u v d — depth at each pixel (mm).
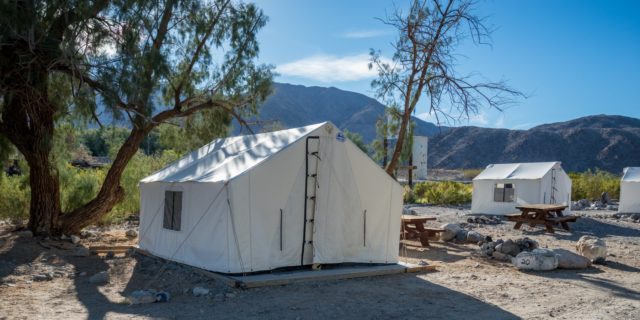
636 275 10117
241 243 8719
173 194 10430
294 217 9383
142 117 11445
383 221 10406
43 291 7973
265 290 8031
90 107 10617
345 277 9141
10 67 10875
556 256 10656
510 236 16875
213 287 8125
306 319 6453
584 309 7199
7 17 9328
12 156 14438
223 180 8812
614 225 20234
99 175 19641
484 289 8477
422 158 44062
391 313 6820
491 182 23500
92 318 6344
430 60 14773
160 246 10742
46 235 12484
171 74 12945
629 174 25812
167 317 6426
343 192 9930
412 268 9953
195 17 13000
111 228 16641
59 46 9867
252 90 14297
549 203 22422
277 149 9391
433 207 28047
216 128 15156
